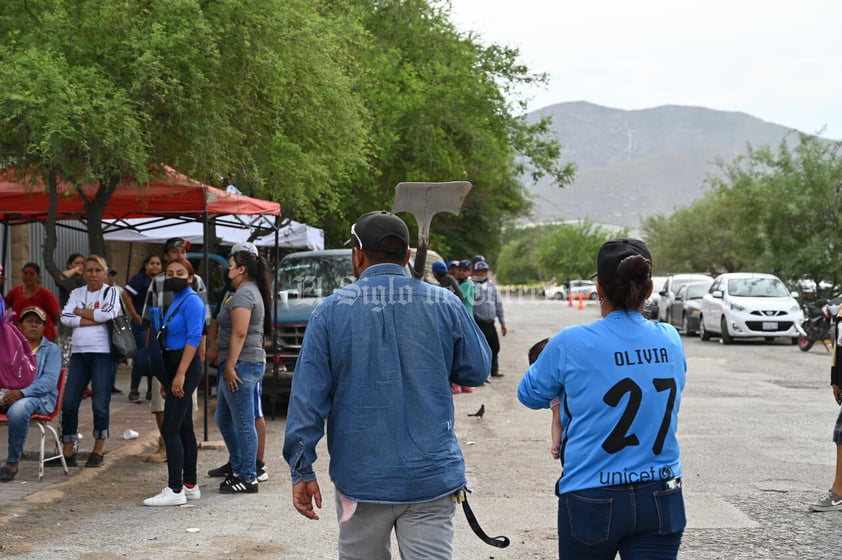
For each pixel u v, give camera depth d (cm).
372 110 2827
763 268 3997
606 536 413
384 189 3122
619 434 416
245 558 716
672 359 427
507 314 5681
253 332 948
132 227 1580
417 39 3253
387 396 428
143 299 1606
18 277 2261
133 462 1126
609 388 417
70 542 757
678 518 417
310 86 1484
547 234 14650
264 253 2611
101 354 1077
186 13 1295
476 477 1028
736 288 3100
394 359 430
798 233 3928
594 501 414
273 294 1608
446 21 3341
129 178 1312
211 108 1312
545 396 433
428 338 435
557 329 4150
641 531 415
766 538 766
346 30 1681
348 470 429
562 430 435
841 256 3800
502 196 4391
